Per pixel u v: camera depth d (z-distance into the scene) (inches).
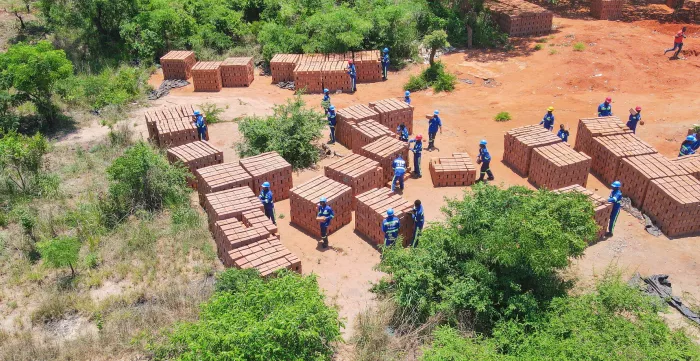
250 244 583.8
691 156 721.6
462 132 901.2
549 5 1515.7
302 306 452.1
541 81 1064.2
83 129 955.3
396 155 757.9
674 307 534.9
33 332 528.4
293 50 1200.2
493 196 542.9
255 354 417.7
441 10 1299.2
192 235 653.9
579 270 586.2
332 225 669.9
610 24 1318.9
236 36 1328.7
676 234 643.5
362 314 532.1
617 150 727.7
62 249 578.6
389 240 602.9
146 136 915.4
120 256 625.0
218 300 472.4
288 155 814.5
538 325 478.6
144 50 1227.9
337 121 881.5
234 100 1055.0
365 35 1189.1
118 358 490.3
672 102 949.8
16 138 822.5
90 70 1182.9
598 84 1033.5
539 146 749.9
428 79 1085.1
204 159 762.8
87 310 551.5
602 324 462.3
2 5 1457.9
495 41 1248.2
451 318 505.7
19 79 880.9
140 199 707.4
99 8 1250.6
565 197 533.3
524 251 482.6
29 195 743.1
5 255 633.6
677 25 1294.3
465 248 520.7
